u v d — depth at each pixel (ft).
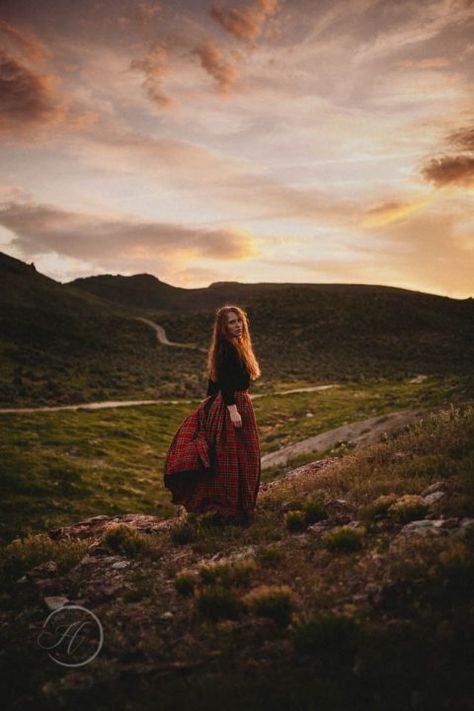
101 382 222.07
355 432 77.20
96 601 15.35
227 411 19.69
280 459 81.46
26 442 108.27
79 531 25.25
